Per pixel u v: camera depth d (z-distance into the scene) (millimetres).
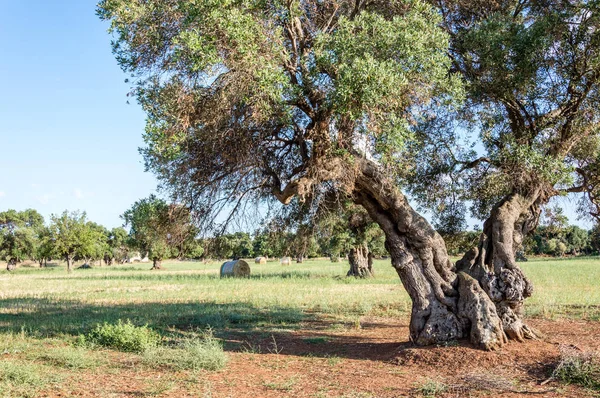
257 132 10750
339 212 12734
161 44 9383
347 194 11203
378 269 46531
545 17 11062
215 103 9617
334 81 9219
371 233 33625
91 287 31234
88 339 12477
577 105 11555
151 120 9078
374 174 10797
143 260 115875
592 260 65188
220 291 26469
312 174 10258
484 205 13672
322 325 15852
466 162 12820
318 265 66000
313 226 12992
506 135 11430
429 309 10844
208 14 8477
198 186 11359
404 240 11195
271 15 9773
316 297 22812
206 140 10469
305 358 10852
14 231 80688
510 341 10516
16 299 23562
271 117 10062
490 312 10375
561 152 11734
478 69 12148
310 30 11117
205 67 8617
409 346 10930
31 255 82625
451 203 13922
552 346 10336
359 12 11297
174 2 9273
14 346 11602
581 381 8250
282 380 8930
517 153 10992
